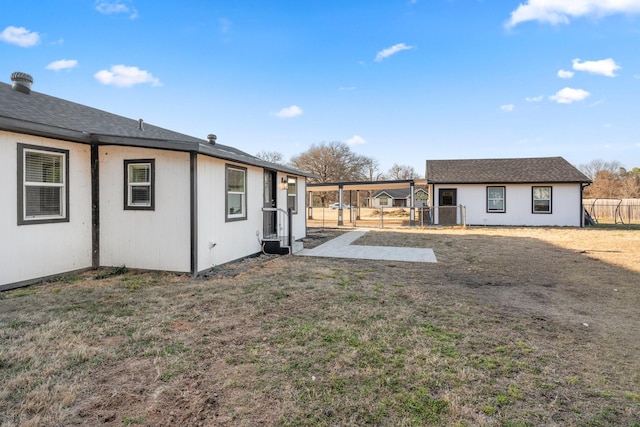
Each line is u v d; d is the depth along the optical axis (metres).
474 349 3.16
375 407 2.24
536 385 2.54
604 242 11.25
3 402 2.23
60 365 2.74
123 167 6.42
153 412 2.16
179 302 4.50
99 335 3.37
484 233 14.41
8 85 7.09
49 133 5.31
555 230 15.52
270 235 9.68
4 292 4.95
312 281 5.72
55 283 5.50
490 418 2.13
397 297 4.85
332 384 2.51
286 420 2.09
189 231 6.12
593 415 2.18
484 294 5.11
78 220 6.23
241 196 8.03
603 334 3.57
